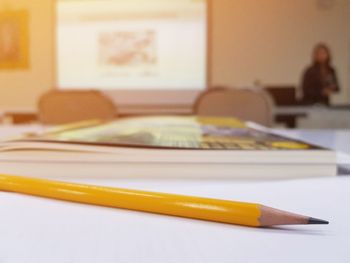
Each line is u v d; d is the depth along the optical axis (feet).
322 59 7.13
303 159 0.91
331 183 0.84
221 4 7.27
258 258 0.43
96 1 7.49
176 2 7.35
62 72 7.68
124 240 0.49
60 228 0.53
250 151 0.90
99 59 7.60
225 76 7.37
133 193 0.62
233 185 0.82
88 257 0.43
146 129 1.34
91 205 0.64
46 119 3.94
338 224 0.55
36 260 0.43
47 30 7.61
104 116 3.92
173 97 7.53
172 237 0.50
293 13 7.14
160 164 0.91
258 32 7.25
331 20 7.07
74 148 0.90
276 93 7.27
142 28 7.48
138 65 7.55
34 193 0.69
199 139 1.10
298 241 0.48
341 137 1.92
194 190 0.76
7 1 7.67
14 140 0.92
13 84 7.83
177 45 7.45
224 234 0.51
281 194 0.73
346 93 7.13
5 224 0.54
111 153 0.90
